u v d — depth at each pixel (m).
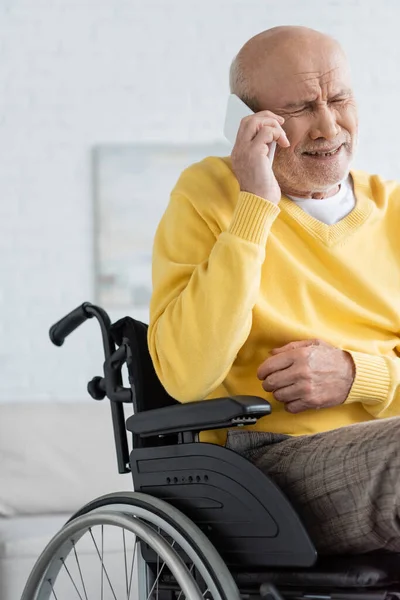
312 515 1.45
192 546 1.44
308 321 1.71
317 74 1.76
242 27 4.84
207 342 1.54
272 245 1.74
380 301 1.78
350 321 1.76
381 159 4.86
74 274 4.71
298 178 1.78
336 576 1.34
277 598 1.35
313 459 1.45
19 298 4.68
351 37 4.88
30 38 4.76
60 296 4.70
